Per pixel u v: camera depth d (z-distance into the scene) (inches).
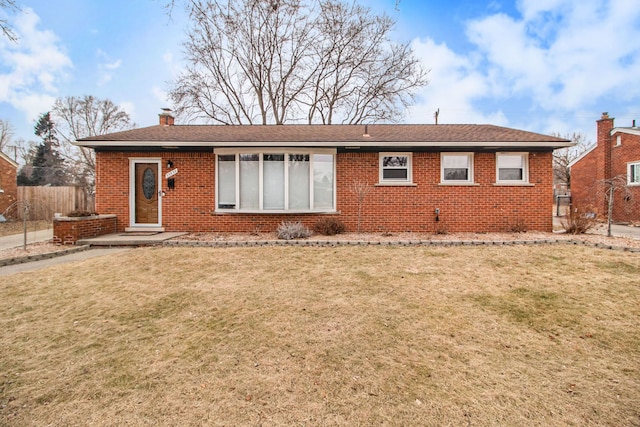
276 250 307.0
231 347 133.8
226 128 493.0
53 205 718.5
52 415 94.5
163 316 165.2
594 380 112.2
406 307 175.3
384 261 267.6
